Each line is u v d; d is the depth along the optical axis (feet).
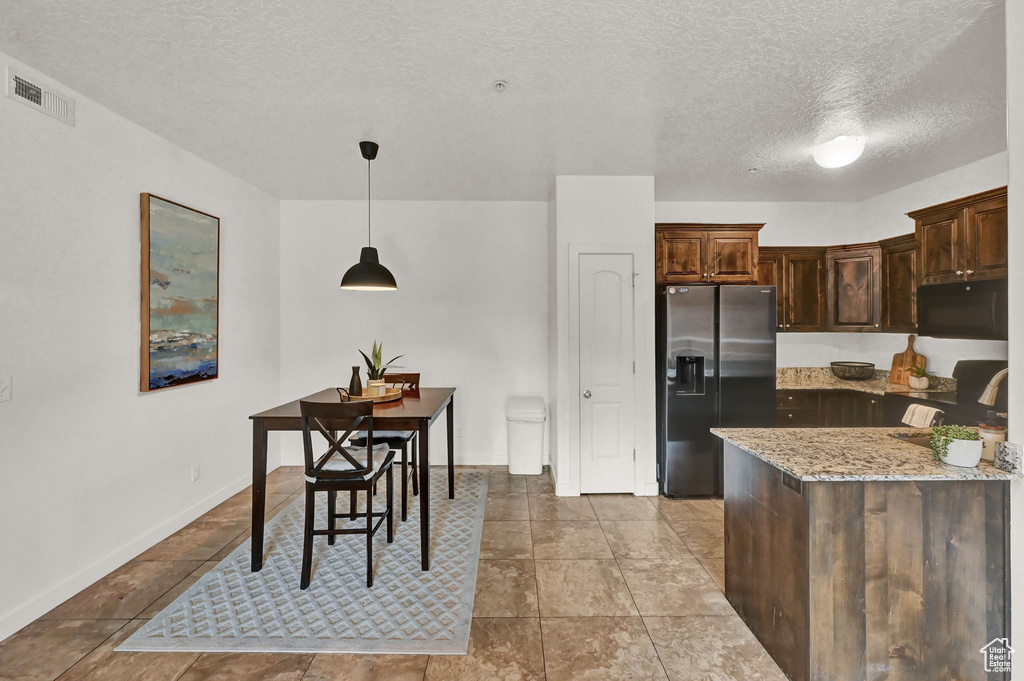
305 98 8.09
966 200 9.82
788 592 5.77
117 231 8.59
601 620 7.00
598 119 8.94
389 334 14.87
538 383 14.90
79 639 6.53
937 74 7.34
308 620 6.96
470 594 7.66
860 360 14.80
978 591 5.36
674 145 10.21
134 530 8.94
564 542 9.56
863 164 11.44
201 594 7.64
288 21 6.00
